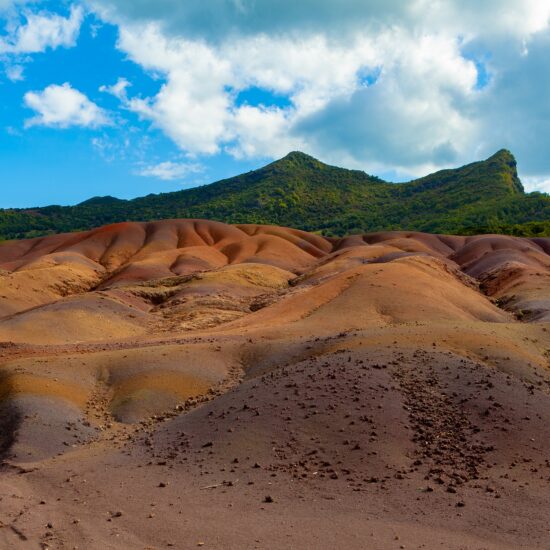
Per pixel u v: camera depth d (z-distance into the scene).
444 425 20.28
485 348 28.61
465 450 18.78
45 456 21.47
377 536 13.60
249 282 84.69
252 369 30.17
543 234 182.38
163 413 25.55
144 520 15.02
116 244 147.38
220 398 24.14
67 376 28.30
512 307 58.41
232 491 16.61
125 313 59.62
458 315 44.81
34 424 23.25
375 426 19.86
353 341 29.62
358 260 99.81
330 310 44.84
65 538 14.17
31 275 89.81
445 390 22.78
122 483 17.70
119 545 13.67
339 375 23.81
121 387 27.84
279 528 14.14
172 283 81.25
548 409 21.59
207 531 14.16
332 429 19.88
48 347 39.41
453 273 73.31
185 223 161.75
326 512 15.08
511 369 26.52
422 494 16.06
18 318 51.47
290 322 43.62
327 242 162.12
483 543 13.27
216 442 19.95
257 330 40.03
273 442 19.45
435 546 13.05
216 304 65.94
